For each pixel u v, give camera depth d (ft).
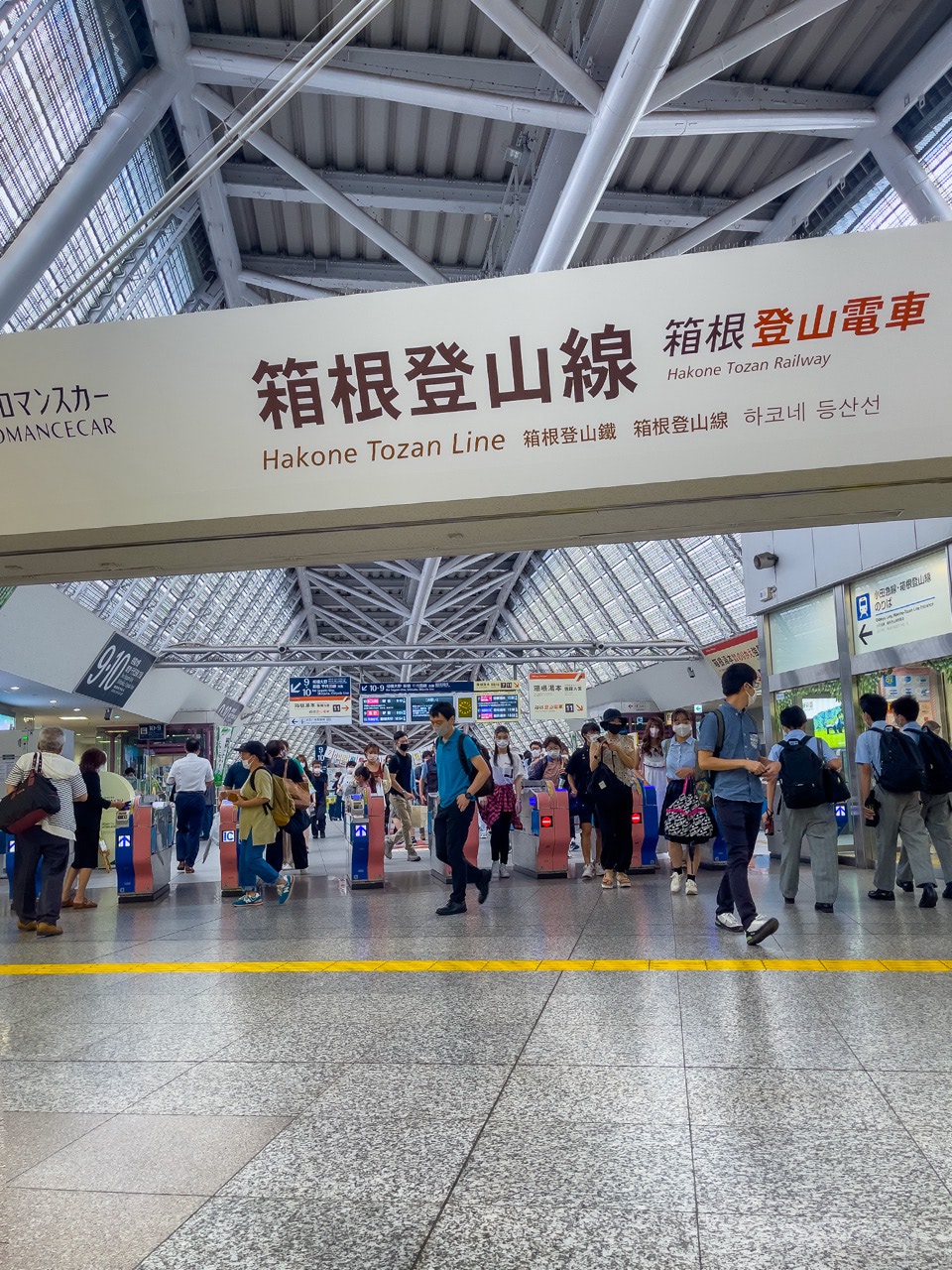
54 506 24.76
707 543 93.45
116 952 23.90
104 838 53.98
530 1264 7.47
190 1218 8.45
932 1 47.73
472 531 26.21
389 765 56.03
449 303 23.75
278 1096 11.84
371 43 49.75
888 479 23.20
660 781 44.32
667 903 29.45
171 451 24.57
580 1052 13.23
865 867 38.52
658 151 58.70
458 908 28.53
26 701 93.30
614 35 44.57
